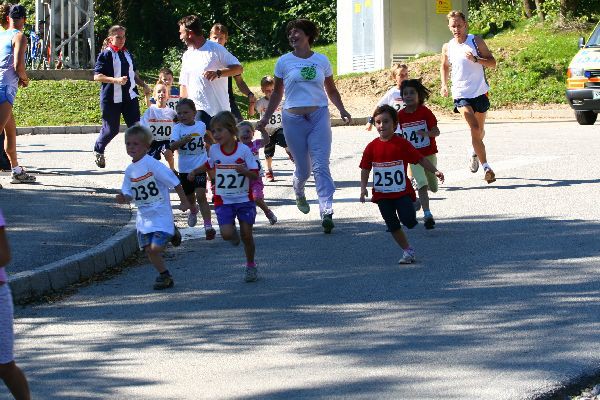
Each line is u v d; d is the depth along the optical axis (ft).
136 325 31.32
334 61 153.38
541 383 24.43
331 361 26.76
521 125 94.48
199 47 49.93
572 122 97.04
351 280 35.58
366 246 41.09
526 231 42.24
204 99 49.73
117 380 25.95
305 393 24.38
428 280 34.99
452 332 28.86
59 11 118.52
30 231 43.29
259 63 158.81
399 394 24.03
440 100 111.96
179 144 44.37
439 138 81.71
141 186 35.42
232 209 36.29
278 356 27.43
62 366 27.40
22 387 21.97
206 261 39.99
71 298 35.22
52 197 51.62
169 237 35.70
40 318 32.68
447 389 24.25
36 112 100.58
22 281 34.96
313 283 35.45
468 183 55.42
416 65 120.06
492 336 28.32
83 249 39.88
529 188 52.54
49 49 118.21
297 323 30.55
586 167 59.21
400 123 46.01
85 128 97.45
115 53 60.29
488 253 38.65
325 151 43.68
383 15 125.80
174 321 31.55
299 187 45.65
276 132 59.11
